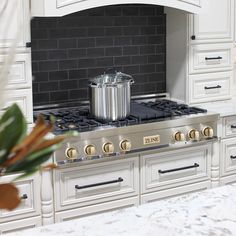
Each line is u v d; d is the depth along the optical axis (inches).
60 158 100.0
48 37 123.0
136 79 137.6
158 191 115.0
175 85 136.7
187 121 114.6
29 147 29.8
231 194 64.5
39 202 101.6
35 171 30.8
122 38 133.4
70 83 127.9
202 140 118.1
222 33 132.8
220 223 54.7
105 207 108.3
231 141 125.4
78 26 126.5
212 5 129.6
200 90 133.0
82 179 104.3
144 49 137.3
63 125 107.3
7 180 94.3
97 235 51.8
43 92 124.6
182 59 131.9
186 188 119.2
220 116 121.0
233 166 127.3
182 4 119.0
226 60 135.3
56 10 103.6
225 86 136.9
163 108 124.7
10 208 28.0
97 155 104.0
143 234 51.9
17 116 30.1
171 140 113.0
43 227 54.7
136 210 59.3
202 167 120.9
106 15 129.9
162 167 114.3
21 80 105.6
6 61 30.8
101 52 130.9
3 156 29.4
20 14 101.6
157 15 137.5
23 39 104.0
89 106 118.8
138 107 126.0
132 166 110.0
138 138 108.2
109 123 109.5
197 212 58.2
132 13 133.6
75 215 105.1
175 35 134.0
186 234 51.8
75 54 127.3
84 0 106.3
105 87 109.7
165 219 56.1
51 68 124.7
